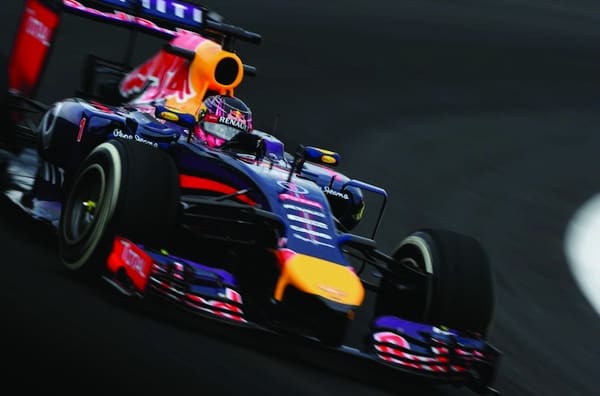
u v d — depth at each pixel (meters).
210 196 24.02
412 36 78.75
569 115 70.25
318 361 22.25
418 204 42.88
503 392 24.02
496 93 70.94
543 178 53.53
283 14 73.25
